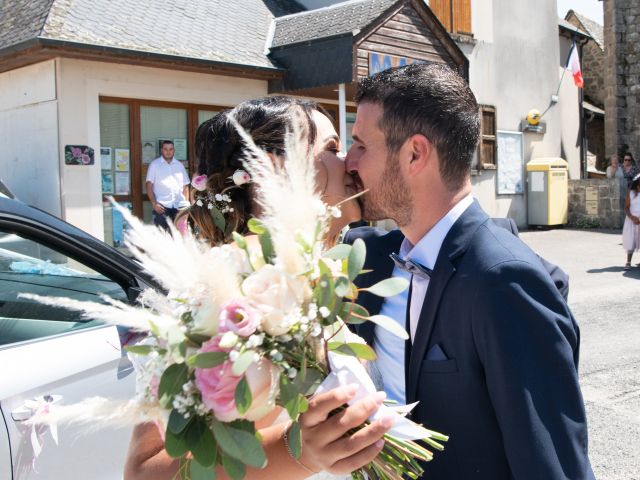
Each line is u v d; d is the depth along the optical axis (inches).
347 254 44.8
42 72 359.3
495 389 49.3
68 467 84.4
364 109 57.2
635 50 775.7
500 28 612.1
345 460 43.9
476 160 589.6
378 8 424.2
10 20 380.2
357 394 44.2
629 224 402.0
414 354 54.8
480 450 52.5
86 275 100.3
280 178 43.6
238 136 56.6
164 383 40.2
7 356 82.3
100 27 363.9
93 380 89.7
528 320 49.3
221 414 39.6
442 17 570.6
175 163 380.5
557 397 48.2
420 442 54.4
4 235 92.9
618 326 256.5
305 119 58.8
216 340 39.7
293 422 42.8
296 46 416.2
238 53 412.8
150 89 386.0
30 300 92.5
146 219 395.9
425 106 54.3
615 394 181.8
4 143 388.2
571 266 411.8
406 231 59.3
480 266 51.9
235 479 40.6
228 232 57.4
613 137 788.0
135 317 41.4
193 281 41.3
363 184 57.9
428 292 54.4
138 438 49.7
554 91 666.8
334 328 44.7
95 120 364.2
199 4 446.0
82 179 361.1
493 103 610.2
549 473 46.3
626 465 140.8
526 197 640.4
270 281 41.6
